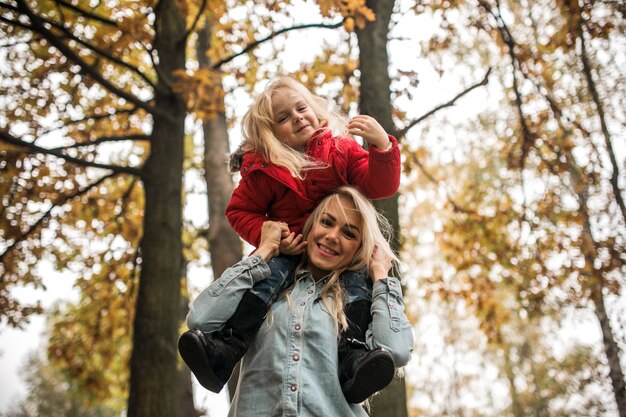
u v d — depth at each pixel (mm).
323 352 2412
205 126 9906
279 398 2330
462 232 9266
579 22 7605
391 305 2459
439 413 18328
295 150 2777
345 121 3027
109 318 10531
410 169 8602
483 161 12242
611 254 8617
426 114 6094
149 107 7484
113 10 7852
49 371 35906
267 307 2529
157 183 7602
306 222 2709
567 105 9586
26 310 9016
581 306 9141
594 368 11359
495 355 18828
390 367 2225
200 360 2299
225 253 8906
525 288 9242
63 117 8773
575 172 9078
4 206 8648
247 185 2830
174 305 7164
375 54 5941
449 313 17000
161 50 8172
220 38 8219
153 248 7281
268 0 6539
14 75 8461
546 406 17344
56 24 6461
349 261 2654
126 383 11289
